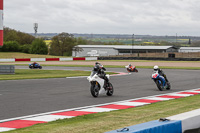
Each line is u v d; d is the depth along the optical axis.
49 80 42.50
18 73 60.69
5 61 131.62
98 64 25.09
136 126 9.97
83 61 127.62
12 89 30.36
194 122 11.55
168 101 22.03
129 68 65.31
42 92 27.94
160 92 28.47
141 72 64.06
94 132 12.07
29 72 63.72
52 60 137.12
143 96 25.34
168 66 88.06
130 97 24.61
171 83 38.41
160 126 10.10
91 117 15.52
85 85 35.28
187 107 18.97
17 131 12.38
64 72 63.66
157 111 17.41
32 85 34.88
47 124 13.79
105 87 25.12
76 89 30.81
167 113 16.69
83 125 13.45
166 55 170.38
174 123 10.64
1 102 21.45
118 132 9.06
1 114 16.78
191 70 70.00
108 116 15.80
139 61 120.94
